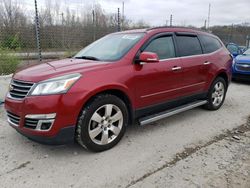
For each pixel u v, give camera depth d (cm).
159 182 296
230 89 827
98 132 355
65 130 326
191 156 358
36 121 320
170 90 449
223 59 571
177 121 498
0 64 920
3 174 308
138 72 391
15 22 992
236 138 421
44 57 969
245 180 302
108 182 296
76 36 1057
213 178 305
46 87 320
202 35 542
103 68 360
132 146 385
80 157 350
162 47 442
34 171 316
